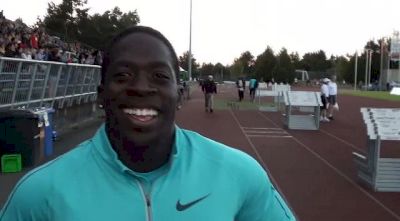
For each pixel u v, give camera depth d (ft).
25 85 37.22
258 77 296.30
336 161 38.09
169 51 4.97
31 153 30.30
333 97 75.87
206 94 87.15
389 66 292.20
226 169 5.11
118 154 4.88
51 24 213.25
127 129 4.74
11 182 26.03
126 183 4.80
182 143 5.13
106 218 4.69
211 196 4.95
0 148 29.66
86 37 222.89
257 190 5.28
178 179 4.92
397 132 27.91
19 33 67.31
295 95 62.54
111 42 4.98
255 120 73.72
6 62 33.17
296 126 62.03
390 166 28.04
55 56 60.08
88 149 4.99
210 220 4.87
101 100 5.10
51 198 4.71
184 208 4.84
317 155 40.98
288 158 39.06
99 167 4.83
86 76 58.75
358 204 25.14
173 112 4.96
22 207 4.79
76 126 54.95
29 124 30.12
